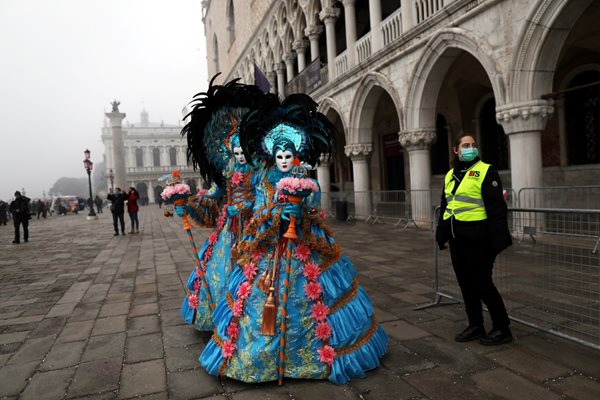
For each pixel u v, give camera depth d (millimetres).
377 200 12422
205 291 3430
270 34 19641
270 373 2602
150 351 3352
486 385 2562
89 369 3057
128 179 64625
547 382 2578
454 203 3176
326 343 2652
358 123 12773
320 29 15141
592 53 9336
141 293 5336
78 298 5207
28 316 4512
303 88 15984
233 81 3379
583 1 6371
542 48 6770
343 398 2453
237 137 3189
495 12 7367
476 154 3150
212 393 2596
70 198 47125
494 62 7449
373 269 6008
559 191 6965
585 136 9828
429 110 9922
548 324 3434
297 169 2754
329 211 15164
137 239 11703
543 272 3779
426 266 6023
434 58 9188
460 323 3699
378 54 11055
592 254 3297
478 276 3113
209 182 3732
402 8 10180
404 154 16766
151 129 69312
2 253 10047
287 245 2676
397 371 2779
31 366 3160
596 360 2861
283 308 2596
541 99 6977
